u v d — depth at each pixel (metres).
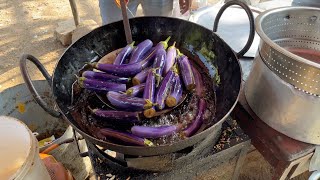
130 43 0.77
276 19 0.71
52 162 0.79
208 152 0.65
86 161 0.97
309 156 0.68
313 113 0.61
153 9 1.14
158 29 0.81
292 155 0.65
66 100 0.67
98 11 1.94
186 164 0.63
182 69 0.72
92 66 0.74
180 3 1.16
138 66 0.70
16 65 1.53
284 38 0.76
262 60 0.66
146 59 0.73
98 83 0.68
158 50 0.73
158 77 0.67
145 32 0.82
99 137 0.62
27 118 1.01
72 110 0.67
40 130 1.05
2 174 0.55
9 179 0.51
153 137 0.60
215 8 1.18
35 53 1.61
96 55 0.78
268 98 0.67
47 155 0.81
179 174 0.65
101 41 0.79
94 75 0.70
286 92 0.62
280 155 0.67
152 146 0.52
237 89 0.63
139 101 0.63
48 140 1.01
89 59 0.77
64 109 0.65
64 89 0.68
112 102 0.65
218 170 0.72
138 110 0.63
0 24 1.85
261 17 0.67
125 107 0.64
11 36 1.74
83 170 0.97
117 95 0.65
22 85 0.95
